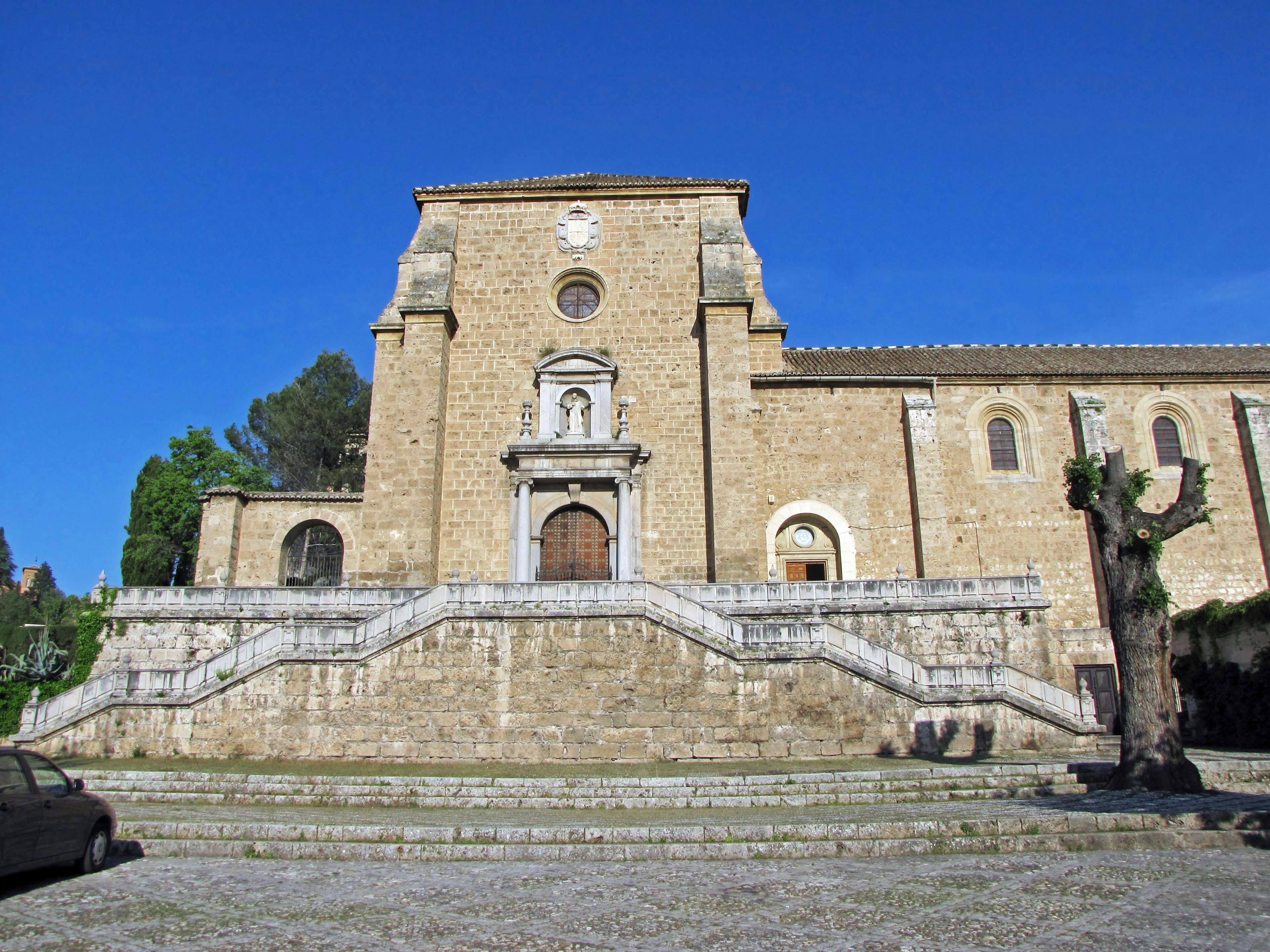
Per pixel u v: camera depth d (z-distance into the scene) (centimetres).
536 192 3388
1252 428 3400
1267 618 2291
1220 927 773
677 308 3291
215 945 772
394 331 3328
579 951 736
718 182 3381
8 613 8006
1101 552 1730
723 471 3003
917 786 1644
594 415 3150
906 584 2506
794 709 2114
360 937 789
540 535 3061
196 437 4841
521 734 2119
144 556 4403
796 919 828
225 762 2073
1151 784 1573
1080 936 752
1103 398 3475
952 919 817
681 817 1443
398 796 1681
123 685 2177
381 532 3081
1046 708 2134
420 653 2172
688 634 2158
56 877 1073
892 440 3256
